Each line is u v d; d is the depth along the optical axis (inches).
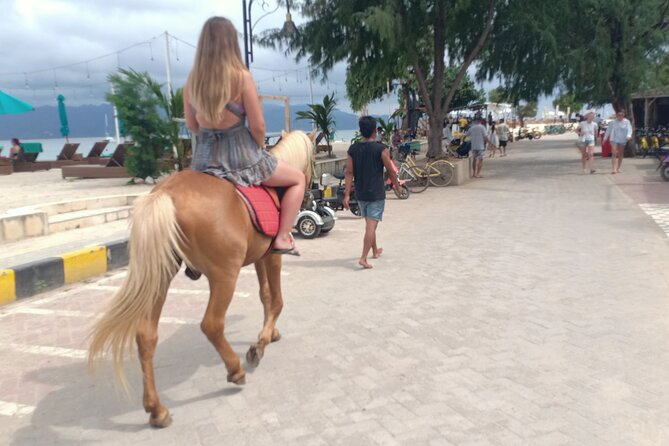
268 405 151.6
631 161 827.4
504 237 350.9
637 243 317.1
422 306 227.0
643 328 194.5
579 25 818.8
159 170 634.2
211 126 146.9
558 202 481.7
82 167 721.0
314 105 898.1
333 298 242.4
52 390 165.2
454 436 132.7
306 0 722.8
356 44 703.1
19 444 136.5
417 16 701.9
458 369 168.4
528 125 2213.3
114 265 307.4
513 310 217.9
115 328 124.8
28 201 501.7
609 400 146.9
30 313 234.5
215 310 145.2
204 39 139.8
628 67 818.2
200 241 135.0
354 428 137.9
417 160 912.3
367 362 176.1
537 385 156.5
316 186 459.8
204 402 154.7
